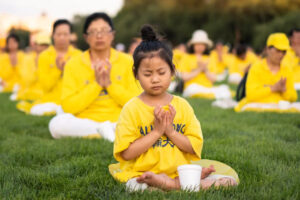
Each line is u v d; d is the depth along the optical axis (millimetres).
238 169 3449
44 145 4488
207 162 3502
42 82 7262
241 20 33406
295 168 3426
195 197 2648
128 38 42938
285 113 6809
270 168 3406
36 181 3207
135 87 5047
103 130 4785
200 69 10336
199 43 10562
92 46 5062
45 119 6645
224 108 7754
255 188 2906
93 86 4953
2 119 6695
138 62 2875
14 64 12500
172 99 3139
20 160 3930
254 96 7227
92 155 4062
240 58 15273
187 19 39438
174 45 40781
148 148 2961
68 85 5098
